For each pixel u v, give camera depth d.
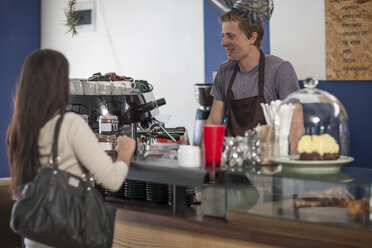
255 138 2.00
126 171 1.98
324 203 1.74
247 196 1.89
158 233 2.16
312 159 1.88
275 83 2.93
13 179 1.87
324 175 1.82
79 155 1.84
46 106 1.81
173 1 5.17
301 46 4.34
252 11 2.56
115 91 3.10
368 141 4.10
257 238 1.83
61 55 1.87
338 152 1.92
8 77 5.85
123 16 5.55
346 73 4.14
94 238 1.80
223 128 2.13
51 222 1.75
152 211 2.21
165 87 5.29
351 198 1.69
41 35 6.20
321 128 2.04
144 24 5.40
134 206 2.33
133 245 2.25
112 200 2.46
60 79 1.84
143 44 5.42
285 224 1.81
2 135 5.78
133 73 5.52
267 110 2.27
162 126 3.19
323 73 4.25
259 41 2.96
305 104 2.08
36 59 1.82
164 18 5.25
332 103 2.08
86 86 3.04
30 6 6.07
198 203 2.31
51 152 1.80
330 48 4.20
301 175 1.80
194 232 2.01
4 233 3.17
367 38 4.03
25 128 1.81
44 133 1.83
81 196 1.82
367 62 4.05
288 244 1.77
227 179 1.94
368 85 4.07
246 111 2.99
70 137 1.82
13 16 5.88
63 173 1.80
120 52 5.59
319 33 4.24
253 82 2.97
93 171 1.85
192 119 5.12
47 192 1.75
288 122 2.04
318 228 1.74
